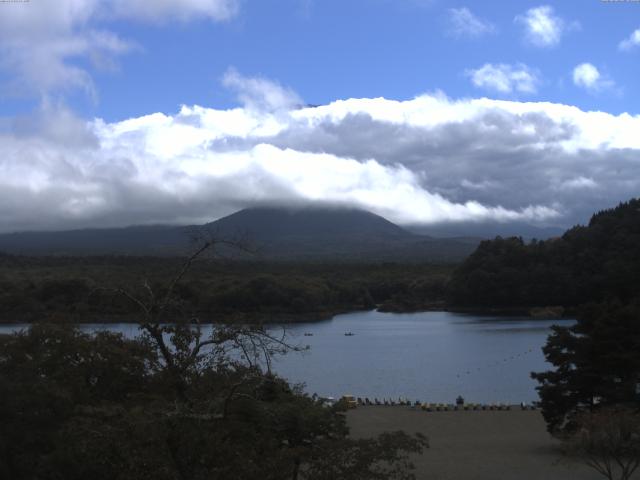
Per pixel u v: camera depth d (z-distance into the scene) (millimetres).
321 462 20984
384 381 94438
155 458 17688
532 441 50031
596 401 47875
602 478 38125
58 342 29359
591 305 48344
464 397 80000
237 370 20219
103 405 21266
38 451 25812
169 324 21469
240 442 19047
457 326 184875
